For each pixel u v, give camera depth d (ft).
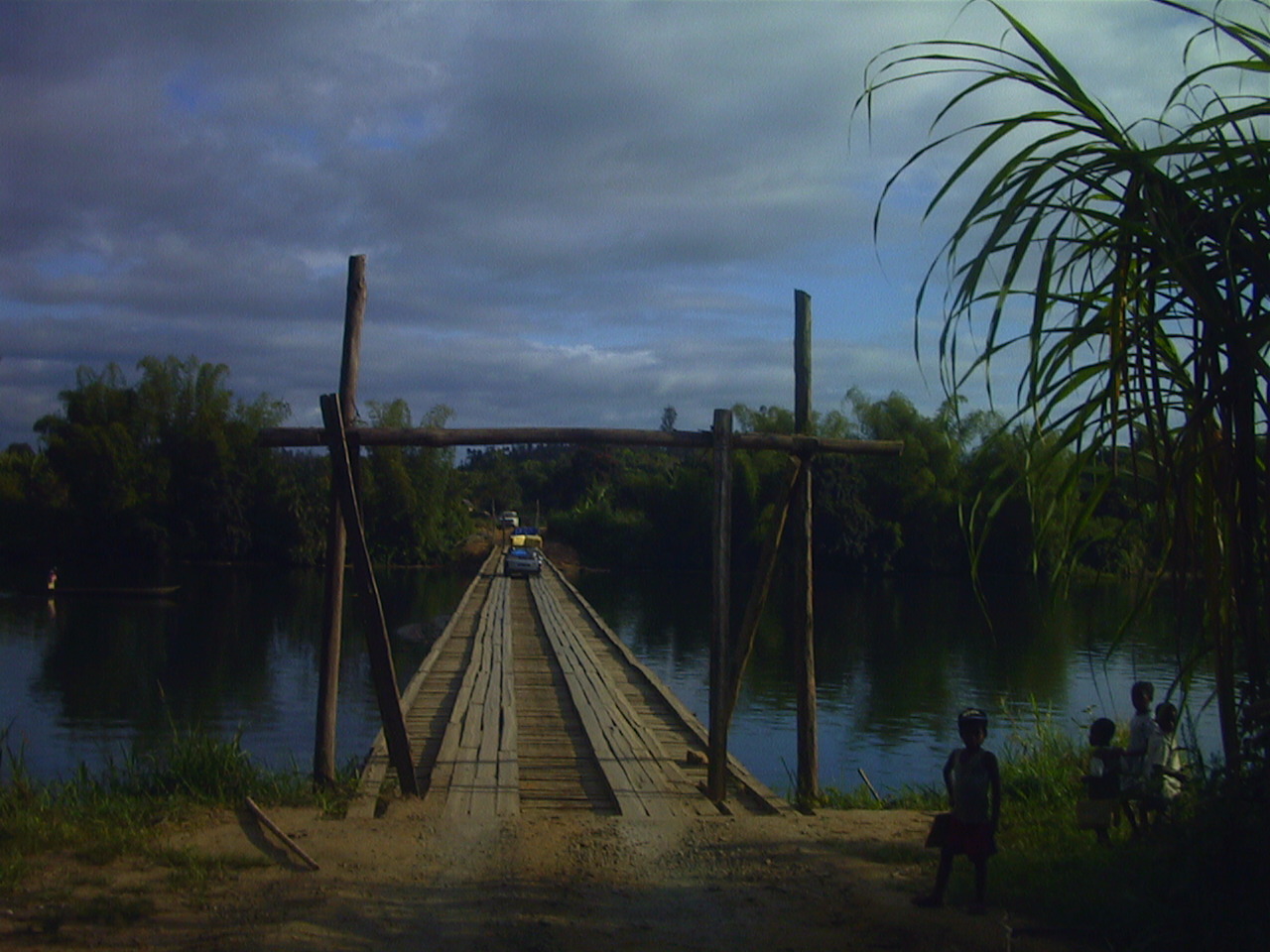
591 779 30.09
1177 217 12.51
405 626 107.45
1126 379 13.67
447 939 15.58
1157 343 14.19
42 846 19.42
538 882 19.01
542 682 49.42
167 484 181.47
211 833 21.18
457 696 43.45
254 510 191.62
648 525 212.84
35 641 96.68
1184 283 12.16
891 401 168.96
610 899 17.97
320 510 194.70
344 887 18.01
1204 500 13.85
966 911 16.74
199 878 17.98
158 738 55.26
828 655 89.40
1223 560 13.89
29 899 16.48
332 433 26.89
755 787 28.84
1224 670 14.21
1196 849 14.08
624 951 15.23
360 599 26.91
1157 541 14.78
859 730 58.29
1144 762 19.80
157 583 157.17
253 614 120.16
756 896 18.17
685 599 147.64
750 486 187.01
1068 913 16.06
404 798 26.16
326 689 27.53
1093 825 20.02
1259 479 13.60
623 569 211.20
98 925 15.44
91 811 22.35
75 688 72.28
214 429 182.19
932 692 70.59
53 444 175.94
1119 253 13.43
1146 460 14.74
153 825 21.50
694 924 16.61
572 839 22.54
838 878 19.26
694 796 27.89
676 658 88.38
